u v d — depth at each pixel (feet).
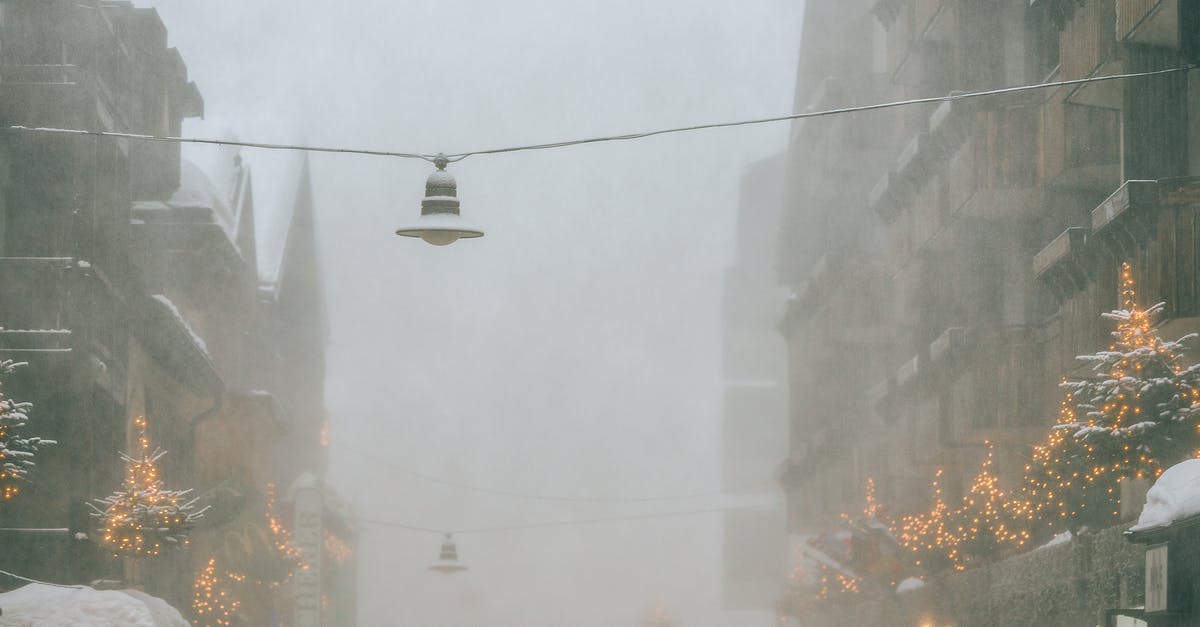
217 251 160.76
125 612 88.99
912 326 155.84
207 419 161.89
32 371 111.14
